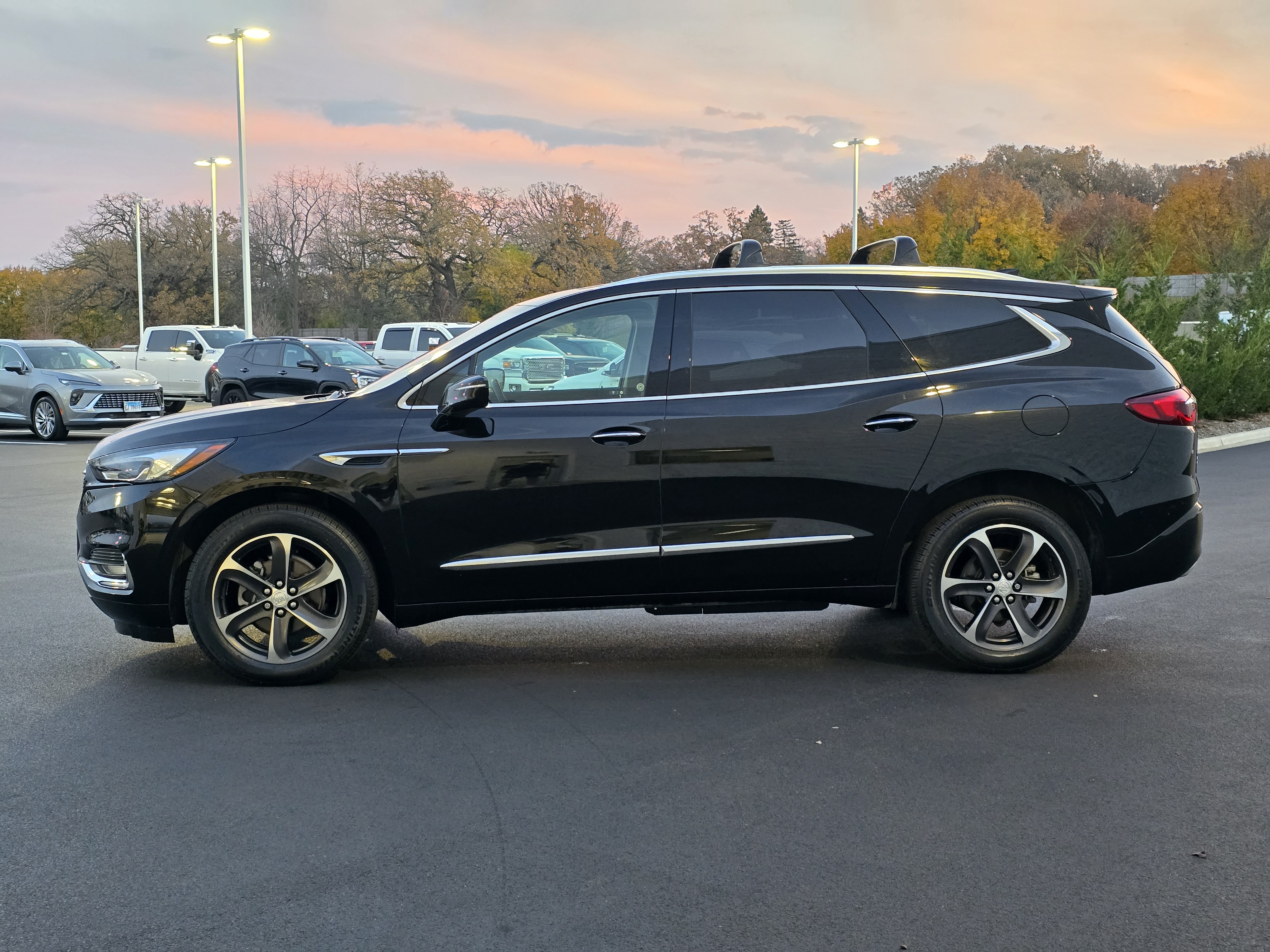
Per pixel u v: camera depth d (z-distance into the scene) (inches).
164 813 144.6
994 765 160.1
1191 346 740.7
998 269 229.6
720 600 206.5
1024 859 129.7
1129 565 207.3
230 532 199.6
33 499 479.8
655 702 193.3
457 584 202.2
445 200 2501.2
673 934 113.1
